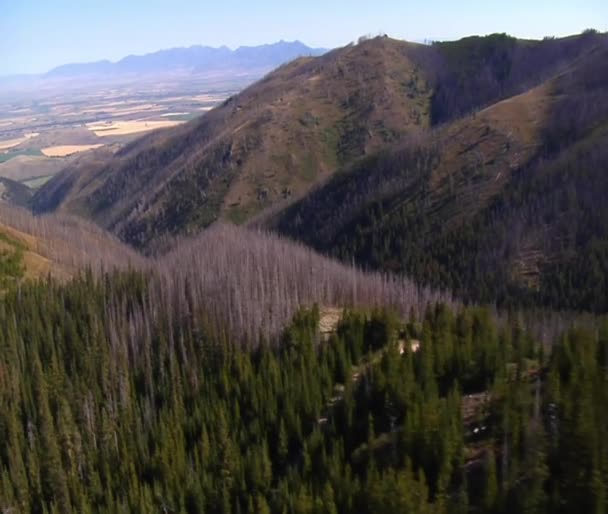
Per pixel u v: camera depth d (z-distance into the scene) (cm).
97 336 10281
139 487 7625
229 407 8812
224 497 7219
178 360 10444
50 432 8175
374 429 7625
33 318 10806
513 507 5588
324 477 6956
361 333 9831
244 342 10431
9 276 13462
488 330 8844
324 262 16825
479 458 6362
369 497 6162
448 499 5931
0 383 9200
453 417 6519
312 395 8425
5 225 17150
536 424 6109
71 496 7762
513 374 7681
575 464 5603
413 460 6606
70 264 15712
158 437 8375
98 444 8575
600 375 6694
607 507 5281
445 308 10488
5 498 7475
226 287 12075
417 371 8162
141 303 12150
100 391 9344
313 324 10562
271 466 7738
